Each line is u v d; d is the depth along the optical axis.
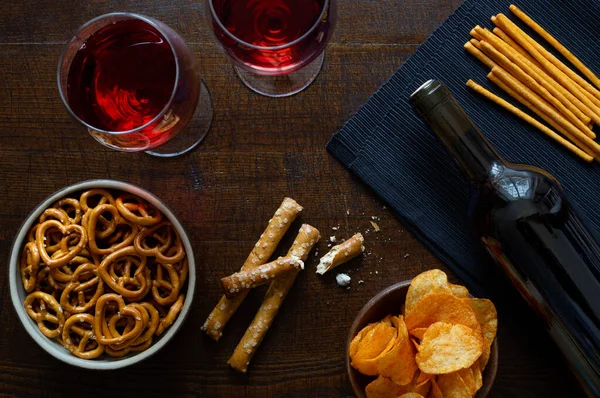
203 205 0.67
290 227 0.67
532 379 0.65
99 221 0.64
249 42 0.61
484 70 0.66
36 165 0.68
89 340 0.63
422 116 0.57
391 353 0.58
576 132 0.63
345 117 0.67
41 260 0.63
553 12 0.65
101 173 0.68
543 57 0.64
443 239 0.65
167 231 0.64
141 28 0.58
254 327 0.65
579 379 0.62
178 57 0.56
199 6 0.67
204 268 0.67
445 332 0.58
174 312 0.63
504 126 0.65
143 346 0.63
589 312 0.59
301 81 0.67
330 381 0.66
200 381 0.67
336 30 0.67
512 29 0.64
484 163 0.58
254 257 0.65
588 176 0.64
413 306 0.60
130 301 0.64
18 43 0.68
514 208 0.59
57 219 0.63
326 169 0.67
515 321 0.65
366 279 0.67
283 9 0.59
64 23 0.68
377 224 0.67
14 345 0.67
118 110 0.60
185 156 0.67
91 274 0.64
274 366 0.66
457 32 0.66
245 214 0.67
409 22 0.67
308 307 0.66
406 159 0.66
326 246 0.67
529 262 0.59
